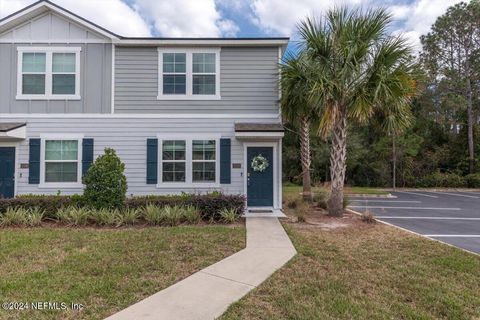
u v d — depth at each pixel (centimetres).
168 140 1091
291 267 504
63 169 1070
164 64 1096
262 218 914
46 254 553
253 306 370
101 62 1085
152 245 608
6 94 1065
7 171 1055
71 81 1082
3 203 840
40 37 1075
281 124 1084
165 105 1091
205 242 633
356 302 386
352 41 828
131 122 1086
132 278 451
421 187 2514
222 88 1098
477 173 2512
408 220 988
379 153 2584
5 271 473
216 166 1088
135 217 820
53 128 1070
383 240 686
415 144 2502
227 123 1097
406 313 361
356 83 856
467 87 2619
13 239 646
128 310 357
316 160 2384
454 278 472
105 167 866
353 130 2455
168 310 357
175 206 848
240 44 1088
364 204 1430
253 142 1092
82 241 636
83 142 1070
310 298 395
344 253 583
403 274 485
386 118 926
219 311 355
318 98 830
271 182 1090
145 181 1080
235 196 905
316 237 696
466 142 2695
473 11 2548
